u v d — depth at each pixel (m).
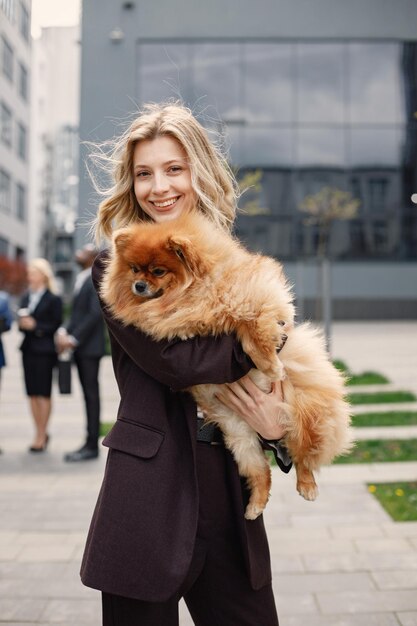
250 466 2.12
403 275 25.09
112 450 1.92
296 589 3.78
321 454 2.18
